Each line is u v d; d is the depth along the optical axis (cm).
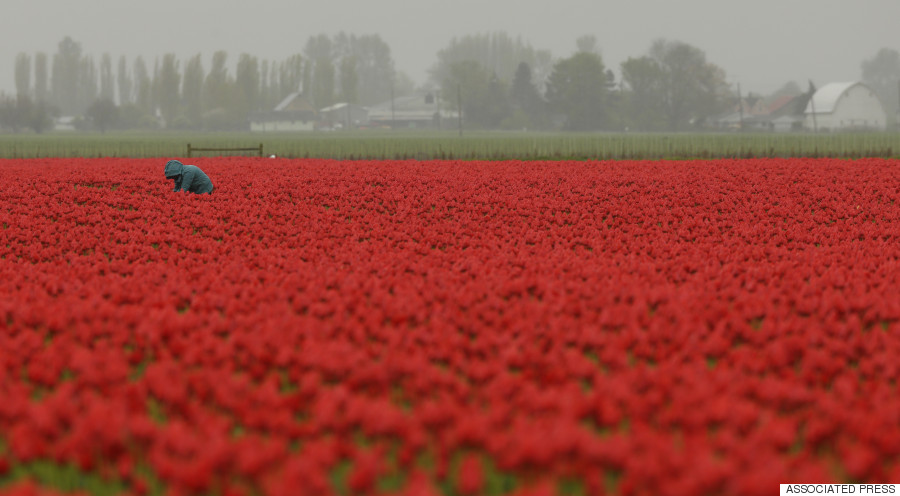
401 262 3975
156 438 1791
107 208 6438
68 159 12431
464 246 4859
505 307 2991
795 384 2166
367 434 1853
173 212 6244
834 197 6975
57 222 5691
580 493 1688
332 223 5831
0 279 3591
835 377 2255
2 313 2767
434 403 1923
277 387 2194
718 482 1572
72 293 3216
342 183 8081
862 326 2889
